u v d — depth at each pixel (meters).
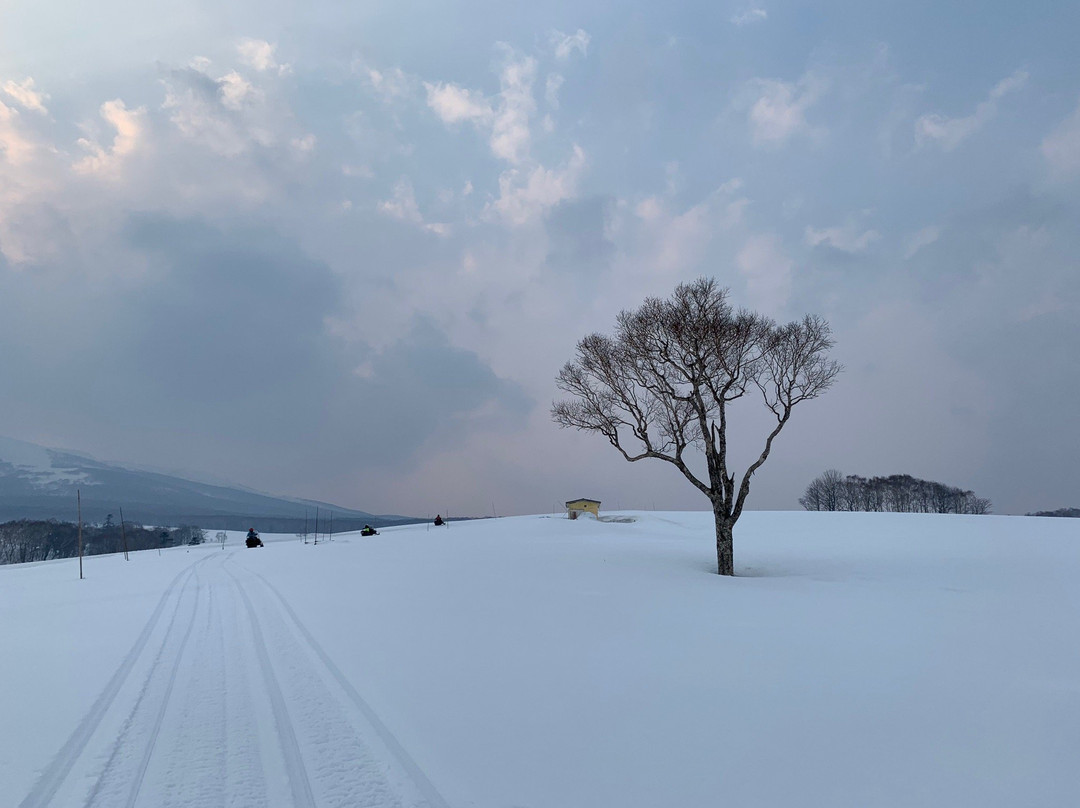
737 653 9.97
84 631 12.71
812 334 26.02
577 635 11.55
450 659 9.73
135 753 6.01
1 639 11.93
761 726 6.63
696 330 24.81
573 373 27.86
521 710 7.21
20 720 7.06
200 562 34.44
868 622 12.55
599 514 71.94
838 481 126.44
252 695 7.89
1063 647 10.22
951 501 117.94
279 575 23.98
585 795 5.00
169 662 9.77
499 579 20.75
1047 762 5.61
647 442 26.44
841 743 6.14
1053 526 40.88
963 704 7.30
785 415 25.77
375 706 7.37
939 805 4.80
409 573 23.36
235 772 5.53
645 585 18.75
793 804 4.84
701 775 5.40
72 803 4.95
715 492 24.25
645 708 7.26
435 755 5.86
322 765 5.65
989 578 19.55
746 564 26.94
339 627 12.57
